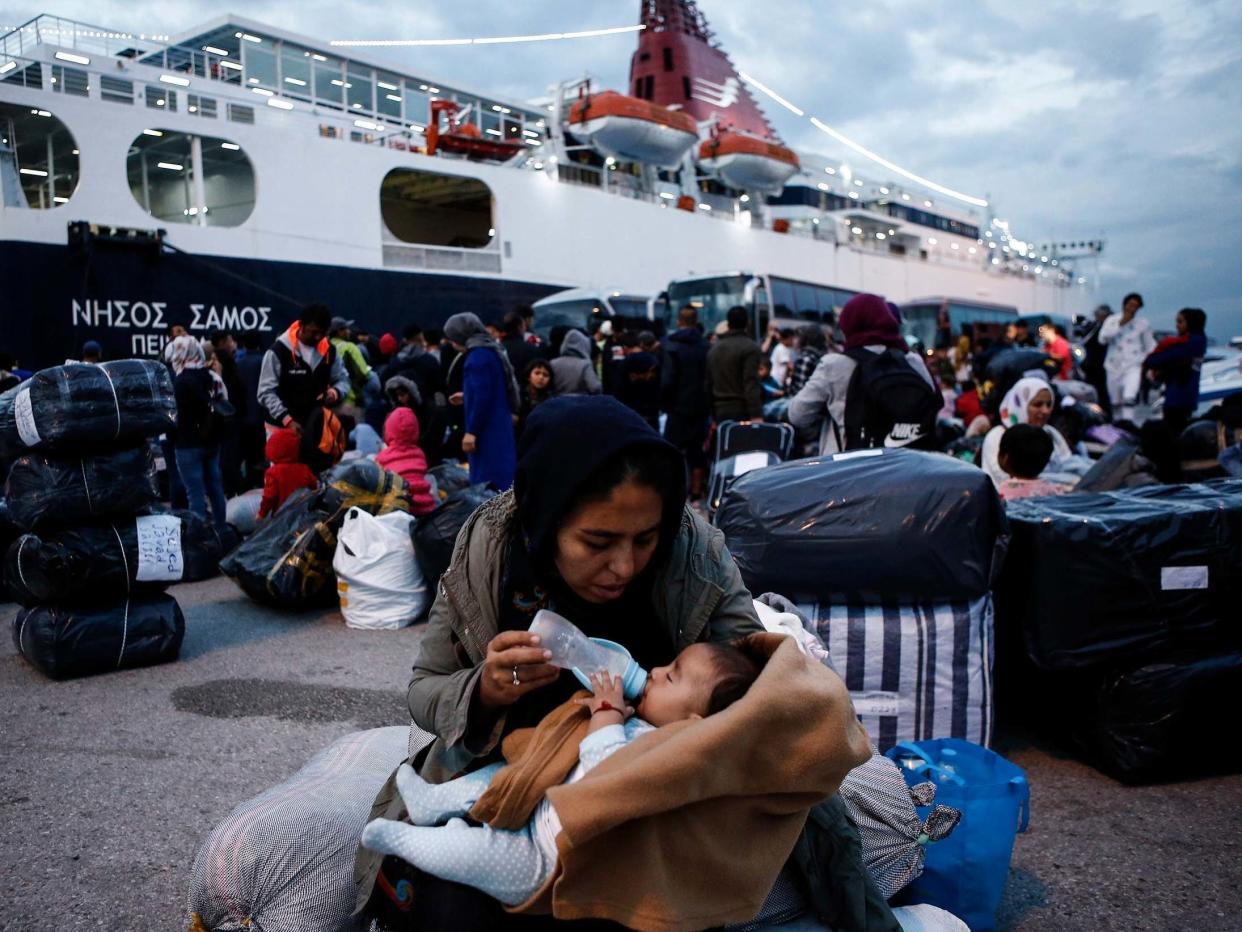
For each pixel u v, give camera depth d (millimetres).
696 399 9500
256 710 4129
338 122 17156
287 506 6168
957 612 3088
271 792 2318
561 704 1688
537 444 1531
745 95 31109
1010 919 2441
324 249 15836
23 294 12586
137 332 13500
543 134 22172
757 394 9109
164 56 17516
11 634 5473
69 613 4559
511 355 8773
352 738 2611
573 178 22297
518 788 1519
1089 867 2697
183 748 3689
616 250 21484
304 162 15570
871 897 1774
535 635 1546
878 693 3094
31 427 4340
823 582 3113
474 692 1617
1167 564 3160
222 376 9430
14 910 2537
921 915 2021
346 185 16156
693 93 29047
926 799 2209
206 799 3227
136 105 13891
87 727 3918
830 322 22328
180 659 4930
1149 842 2832
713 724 1378
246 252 14844
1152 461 4910
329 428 7074
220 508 7535
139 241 13391
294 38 18094
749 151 26859
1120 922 2422
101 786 3332
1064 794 3174
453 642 1770
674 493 1556
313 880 2100
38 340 12656
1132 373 11898
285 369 7016
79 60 14062
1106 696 3221
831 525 3092
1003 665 3590
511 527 1710
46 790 3301
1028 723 3779
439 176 18703
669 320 19734
